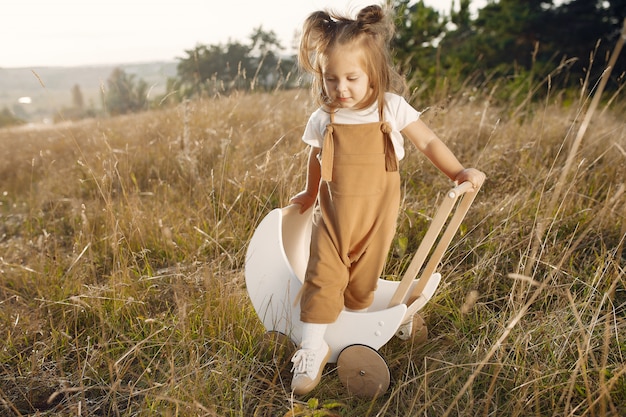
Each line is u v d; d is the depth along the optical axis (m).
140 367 2.31
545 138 4.46
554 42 10.81
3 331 2.60
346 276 2.09
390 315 2.02
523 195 3.39
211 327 2.38
